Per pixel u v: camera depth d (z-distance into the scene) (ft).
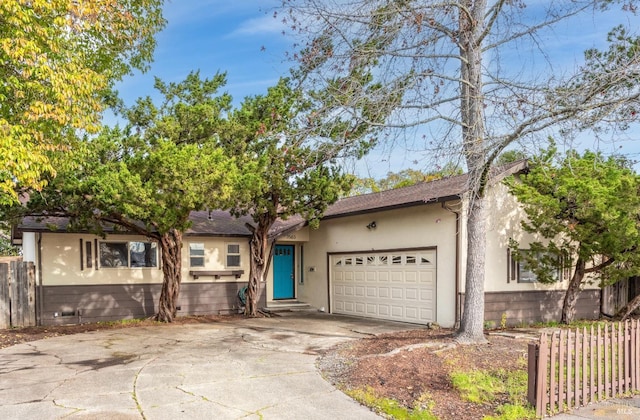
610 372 20.39
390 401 18.28
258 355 27.12
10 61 24.68
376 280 45.37
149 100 36.60
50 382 21.33
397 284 42.88
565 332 18.58
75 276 41.98
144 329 37.50
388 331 36.11
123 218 38.40
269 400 18.71
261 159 36.86
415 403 18.01
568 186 32.96
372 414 17.20
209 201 33.42
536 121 21.79
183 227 36.17
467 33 25.84
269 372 23.06
